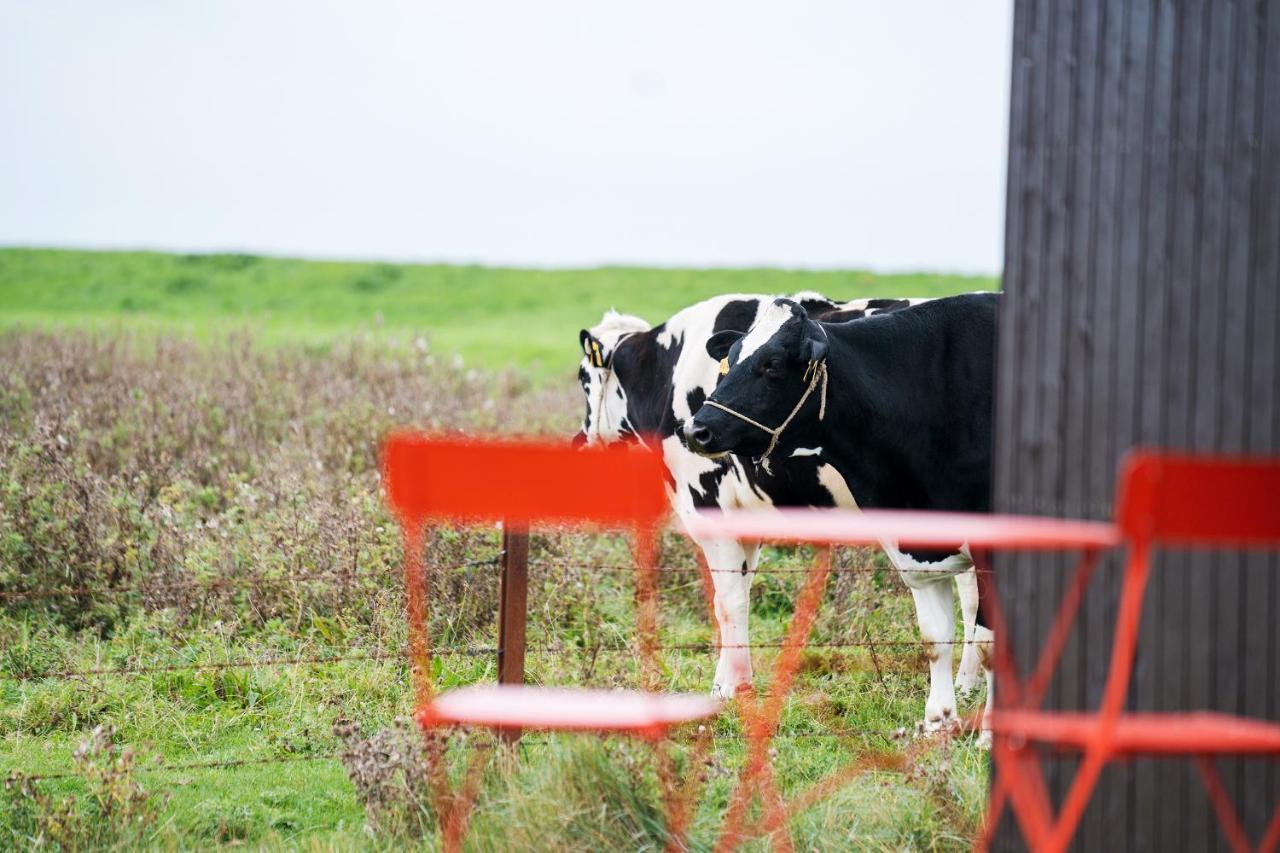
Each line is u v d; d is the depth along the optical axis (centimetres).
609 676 1012
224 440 1766
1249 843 572
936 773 804
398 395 2064
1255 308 569
